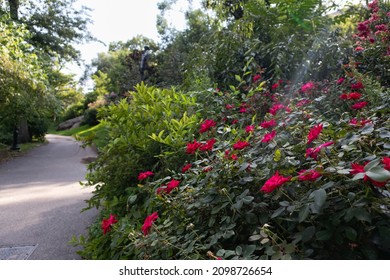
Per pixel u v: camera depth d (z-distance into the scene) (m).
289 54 3.59
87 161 8.08
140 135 2.27
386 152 1.06
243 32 4.07
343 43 3.30
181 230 1.26
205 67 3.98
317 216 0.95
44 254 2.29
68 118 27.56
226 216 1.15
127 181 2.27
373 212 0.93
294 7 3.82
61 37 13.96
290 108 2.05
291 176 1.17
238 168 1.29
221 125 2.48
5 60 7.02
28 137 13.53
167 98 2.70
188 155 2.02
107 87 19.92
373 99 1.89
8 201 3.95
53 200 3.92
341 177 1.02
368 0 4.04
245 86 3.36
